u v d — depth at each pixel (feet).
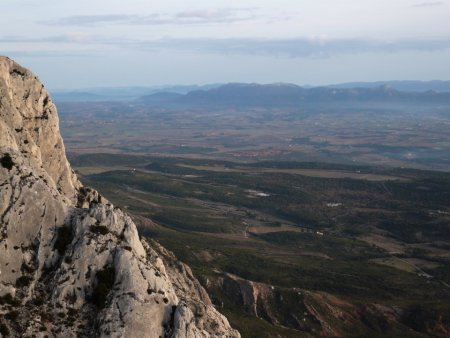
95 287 256.32
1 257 250.57
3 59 330.75
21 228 262.26
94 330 243.19
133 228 292.20
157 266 328.29
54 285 251.39
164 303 259.80
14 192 266.57
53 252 263.08
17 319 234.17
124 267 261.44
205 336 269.23
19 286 247.91
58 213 273.33
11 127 304.91
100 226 278.05
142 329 245.04
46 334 234.58
